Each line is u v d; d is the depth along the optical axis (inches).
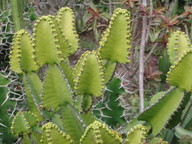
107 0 100.3
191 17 63.5
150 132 33.4
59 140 28.4
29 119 34.0
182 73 30.2
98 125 26.7
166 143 32.3
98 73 31.4
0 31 53.0
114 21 33.0
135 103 58.8
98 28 97.9
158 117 32.2
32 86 35.0
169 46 35.4
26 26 57.6
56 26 33.4
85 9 90.1
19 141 40.4
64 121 31.5
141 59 57.0
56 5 88.9
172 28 61.9
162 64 53.5
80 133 31.3
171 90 31.0
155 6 91.0
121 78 45.3
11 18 55.7
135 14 69.6
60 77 31.5
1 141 39.4
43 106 32.6
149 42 88.4
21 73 36.0
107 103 42.8
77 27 93.7
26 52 33.8
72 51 37.2
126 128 34.8
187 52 29.5
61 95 31.7
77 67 35.5
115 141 27.7
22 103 44.8
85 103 33.4
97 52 36.1
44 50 31.4
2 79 40.8
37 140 33.7
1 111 39.8
